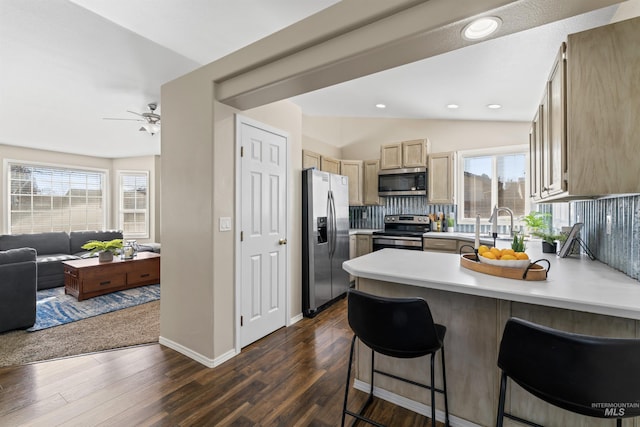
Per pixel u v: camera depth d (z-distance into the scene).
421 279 1.54
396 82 2.86
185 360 2.35
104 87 3.11
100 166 6.39
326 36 1.62
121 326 3.00
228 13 1.92
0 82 2.96
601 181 1.29
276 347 2.57
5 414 1.71
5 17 1.96
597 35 1.29
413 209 5.06
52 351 2.47
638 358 0.89
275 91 2.09
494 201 4.42
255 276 2.67
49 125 4.30
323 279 3.53
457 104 3.50
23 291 2.86
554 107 1.67
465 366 1.63
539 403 1.45
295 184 3.23
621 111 1.26
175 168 2.53
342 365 2.28
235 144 2.45
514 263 1.53
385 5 1.41
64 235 5.23
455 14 1.28
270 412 1.75
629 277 1.53
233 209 2.44
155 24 2.04
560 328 1.38
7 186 5.22
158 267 4.64
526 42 1.90
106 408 1.77
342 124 5.85
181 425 1.64
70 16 1.96
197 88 2.35
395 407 1.82
